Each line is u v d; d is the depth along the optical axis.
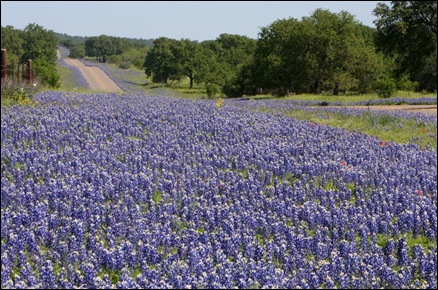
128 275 11.79
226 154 24.45
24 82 46.91
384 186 21.20
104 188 18.02
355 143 29.91
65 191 17.42
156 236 14.02
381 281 12.73
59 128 28.28
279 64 119.31
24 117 30.44
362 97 93.31
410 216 16.89
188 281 11.62
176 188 19.20
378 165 24.56
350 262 13.09
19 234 13.59
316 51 114.75
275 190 19.52
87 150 23.61
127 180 18.98
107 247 13.65
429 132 37.38
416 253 14.39
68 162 21.06
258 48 128.12
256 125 33.22
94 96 47.06
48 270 11.53
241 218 16.06
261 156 24.30
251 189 19.39
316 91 117.19
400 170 24.00
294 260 13.25
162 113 35.56
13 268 12.58
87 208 16.06
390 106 65.75
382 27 88.25
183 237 14.13
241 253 13.48
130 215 15.77
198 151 24.83
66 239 13.88
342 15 117.75
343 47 111.44
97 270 12.35
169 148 25.08
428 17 86.50
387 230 16.47
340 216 16.72
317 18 119.00
